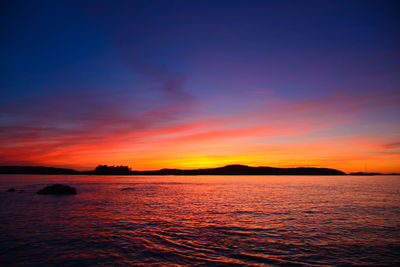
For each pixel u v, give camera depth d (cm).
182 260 1451
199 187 9088
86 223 2441
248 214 2973
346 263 1423
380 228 2245
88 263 1402
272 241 1834
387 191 6638
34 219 2628
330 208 3456
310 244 1767
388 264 1415
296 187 8825
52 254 1541
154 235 1988
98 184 11262
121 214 2969
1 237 1903
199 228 2231
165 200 4588
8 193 5784
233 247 1694
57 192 5706
